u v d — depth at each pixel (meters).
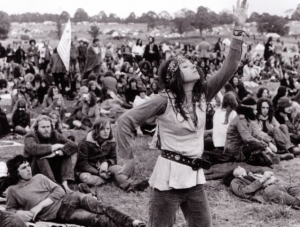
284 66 30.78
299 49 51.72
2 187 7.89
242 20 4.63
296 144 11.62
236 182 8.14
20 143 12.61
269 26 77.06
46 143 8.34
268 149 9.71
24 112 13.52
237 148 9.63
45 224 6.55
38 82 20.05
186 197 4.62
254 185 7.89
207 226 4.67
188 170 4.55
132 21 156.62
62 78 21.20
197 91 4.62
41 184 6.90
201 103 4.64
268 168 9.47
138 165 10.10
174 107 4.52
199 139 4.62
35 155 8.08
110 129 8.83
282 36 77.00
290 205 7.55
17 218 5.73
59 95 14.55
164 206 4.59
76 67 25.75
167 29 118.00
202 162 4.60
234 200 7.91
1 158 10.84
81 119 14.09
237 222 6.99
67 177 8.20
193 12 98.06
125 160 4.48
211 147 10.37
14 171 6.81
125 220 6.05
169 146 4.58
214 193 8.21
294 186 7.77
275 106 13.88
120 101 16.78
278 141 10.90
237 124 9.64
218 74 4.72
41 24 158.25
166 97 4.54
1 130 13.24
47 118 8.34
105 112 15.65
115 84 18.33
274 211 7.26
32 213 6.67
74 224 6.53
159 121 4.63
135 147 11.72
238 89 17.45
